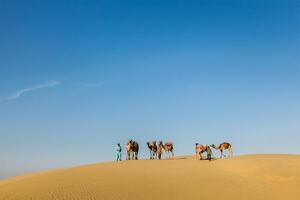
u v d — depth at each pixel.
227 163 32.53
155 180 26.58
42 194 22.16
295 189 25.58
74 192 22.69
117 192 23.20
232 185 26.47
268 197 24.61
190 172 29.33
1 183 29.31
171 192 24.19
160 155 37.75
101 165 31.75
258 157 34.06
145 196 22.97
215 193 24.67
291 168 29.27
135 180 26.27
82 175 27.34
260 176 28.39
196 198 23.53
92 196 22.08
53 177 26.98
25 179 28.12
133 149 36.88
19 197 21.61
